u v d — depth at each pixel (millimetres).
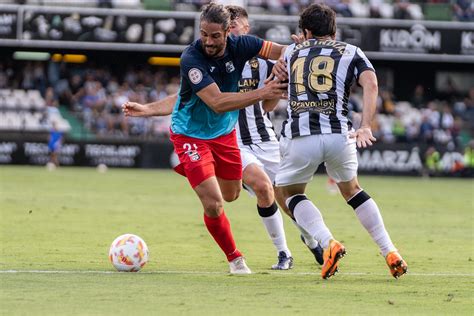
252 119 17875
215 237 15031
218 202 14625
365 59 14008
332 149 13969
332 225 24969
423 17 57625
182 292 12789
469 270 16094
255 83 17672
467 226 25609
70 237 20469
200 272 15164
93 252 17812
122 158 55438
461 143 58656
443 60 57750
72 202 30344
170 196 34406
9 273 14523
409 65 64625
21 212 26234
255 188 16109
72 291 12727
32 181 40594
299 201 14445
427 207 32375
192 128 14711
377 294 12945
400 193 39750
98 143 55250
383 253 14398
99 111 58219
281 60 14289
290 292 12969
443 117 58969
